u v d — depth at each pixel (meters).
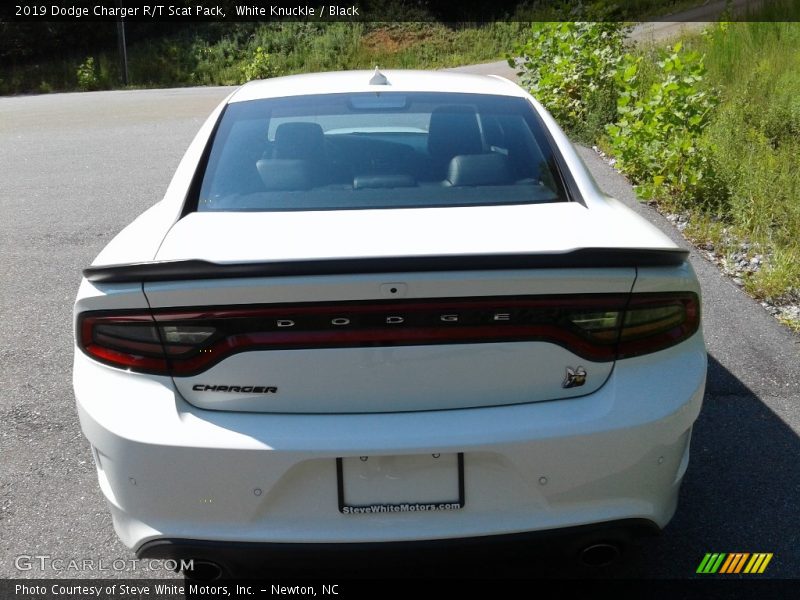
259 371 2.17
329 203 2.66
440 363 2.17
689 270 2.44
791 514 3.05
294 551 2.19
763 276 5.15
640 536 2.39
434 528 2.20
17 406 3.96
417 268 2.10
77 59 35.31
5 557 2.89
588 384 2.24
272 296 2.12
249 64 33.69
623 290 2.23
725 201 6.70
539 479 2.20
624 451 2.22
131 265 2.13
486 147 2.98
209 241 2.38
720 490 3.21
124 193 8.17
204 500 2.19
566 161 2.94
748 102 9.10
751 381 4.04
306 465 2.17
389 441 2.13
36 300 5.30
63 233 6.79
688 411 2.32
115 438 2.20
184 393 2.21
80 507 3.18
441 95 3.38
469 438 2.14
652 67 11.09
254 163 2.90
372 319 2.14
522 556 2.27
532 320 2.18
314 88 3.48
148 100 18.69
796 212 6.00
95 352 2.28
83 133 12.70
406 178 2.80
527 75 10.91
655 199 7.00
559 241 2.32
